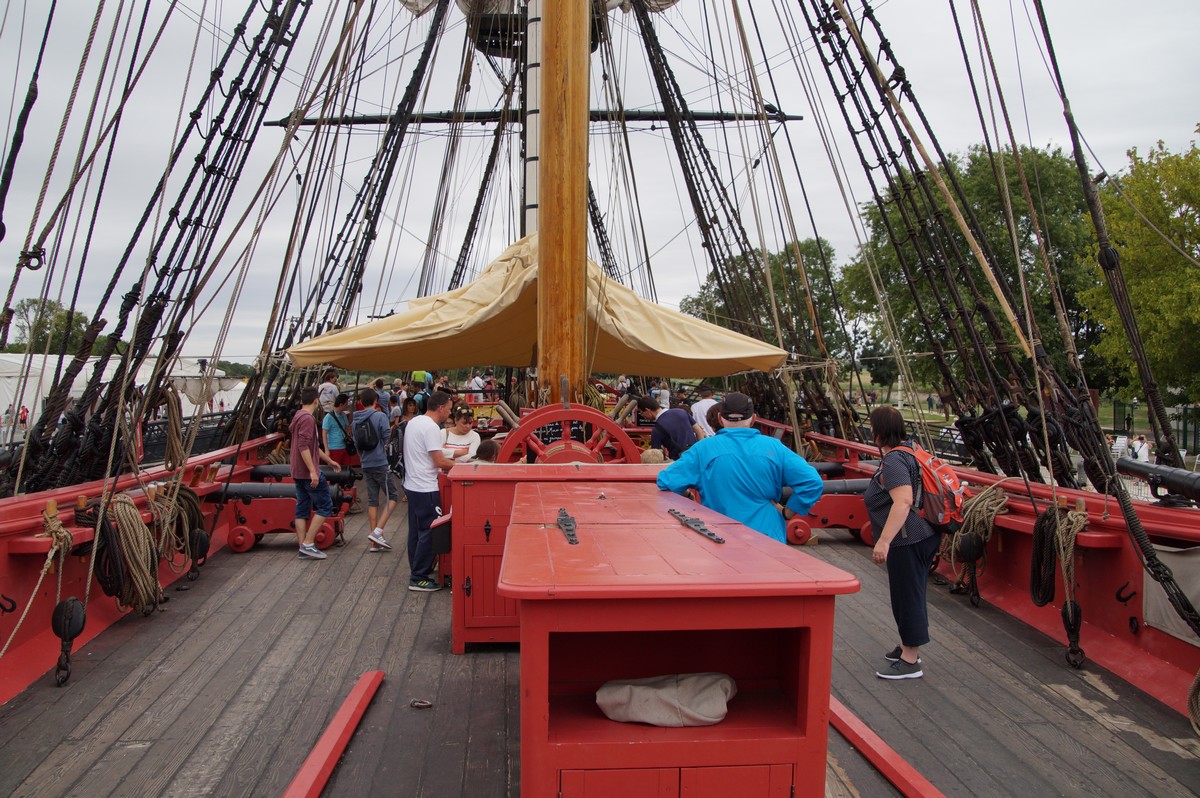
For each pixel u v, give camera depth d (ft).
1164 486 15.56
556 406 19.60
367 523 31.96
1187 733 13.39
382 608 20.15
